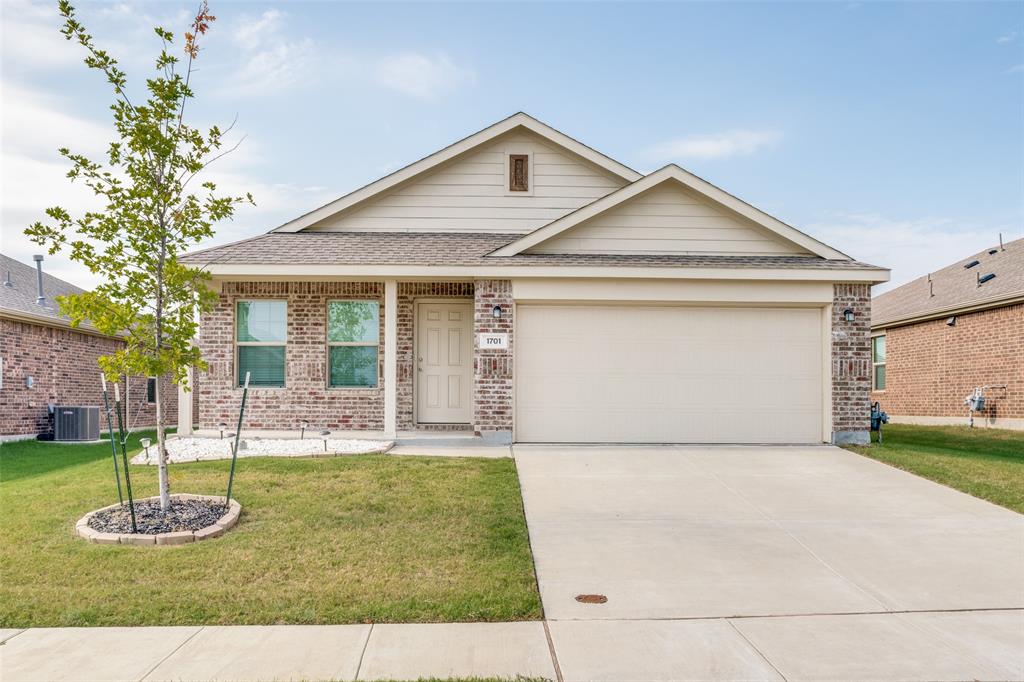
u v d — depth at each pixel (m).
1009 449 13.04
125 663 4.42
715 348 12.52
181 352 7.54
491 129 14.80
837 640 4.85
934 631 5.02
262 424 13.33
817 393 12.48
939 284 22.00
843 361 12.30
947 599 5.66
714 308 12.55
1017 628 5.09
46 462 12.17
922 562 6.56
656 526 7.65
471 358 13.77
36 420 16.30
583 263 12.16
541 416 12.48
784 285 12.29
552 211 14.99
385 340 12.51
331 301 13.56
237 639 4.79
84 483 9.09
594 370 12.52
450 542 6.86
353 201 14.80
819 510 8.31
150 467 10.09
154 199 7.14
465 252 13.01
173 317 7.54
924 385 20.66
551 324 12.55
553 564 6.44
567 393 12.49
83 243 7.05
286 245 13.48
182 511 7.58
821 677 4.29
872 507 8.45
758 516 8.07
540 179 15.02
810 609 5.43
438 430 13.50
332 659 4.48
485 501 8.27
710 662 4.48
